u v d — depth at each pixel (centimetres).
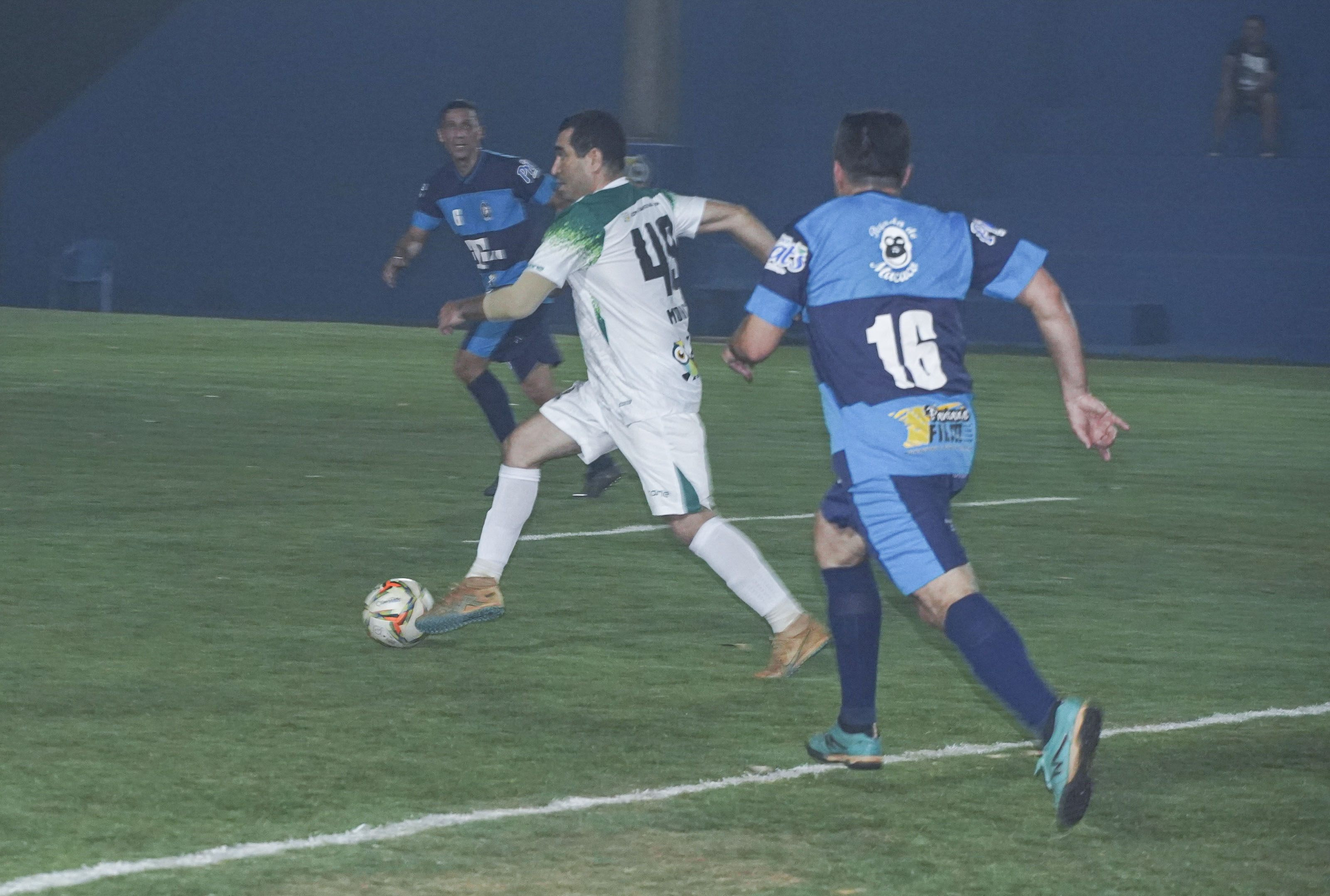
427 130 10781
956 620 1631
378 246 10756
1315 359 8981
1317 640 2497
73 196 11444
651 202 2238
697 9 10650
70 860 1497
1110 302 9231
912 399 1658
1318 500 3900
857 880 1487
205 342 7738
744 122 10625
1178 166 9656
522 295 2195
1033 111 10244
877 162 1727
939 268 1689
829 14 10488
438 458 4241
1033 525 3475
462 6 10744
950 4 10319
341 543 3089
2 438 4444
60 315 9494
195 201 11194
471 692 2114
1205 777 1805
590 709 2044
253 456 4200
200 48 11219
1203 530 3453
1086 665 2319
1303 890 1486
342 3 10938
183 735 1895
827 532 1805
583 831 1600
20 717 1955
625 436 2233
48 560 2877
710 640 2411
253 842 1552
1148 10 9994
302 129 10969
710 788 1738
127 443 4397
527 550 3083
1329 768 1847
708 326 9212
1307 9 9800
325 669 2212
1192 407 6031
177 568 2836
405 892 1437
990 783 1770
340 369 6581
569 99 10681
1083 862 1546
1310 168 9362
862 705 1797
